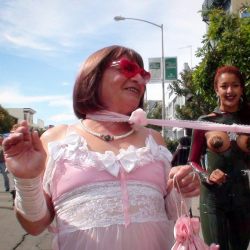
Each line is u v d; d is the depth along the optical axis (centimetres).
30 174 176
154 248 192
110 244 183
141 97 216
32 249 618
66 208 191
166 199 211
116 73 206
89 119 212
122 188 190
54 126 217
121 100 207
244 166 329
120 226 185
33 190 180
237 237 328
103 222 185
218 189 322
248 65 737
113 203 187
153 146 206
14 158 176
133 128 210
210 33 773
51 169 195
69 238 188
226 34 749
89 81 210
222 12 791
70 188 191
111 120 202
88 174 191
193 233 189
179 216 198
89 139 203
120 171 192
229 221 327
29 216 184
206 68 770
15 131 175
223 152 329
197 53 786
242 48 741
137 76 205
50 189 197
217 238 324
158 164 205
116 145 203
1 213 898
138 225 188
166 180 209
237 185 325
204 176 317
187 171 195
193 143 344
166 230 200
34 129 188
